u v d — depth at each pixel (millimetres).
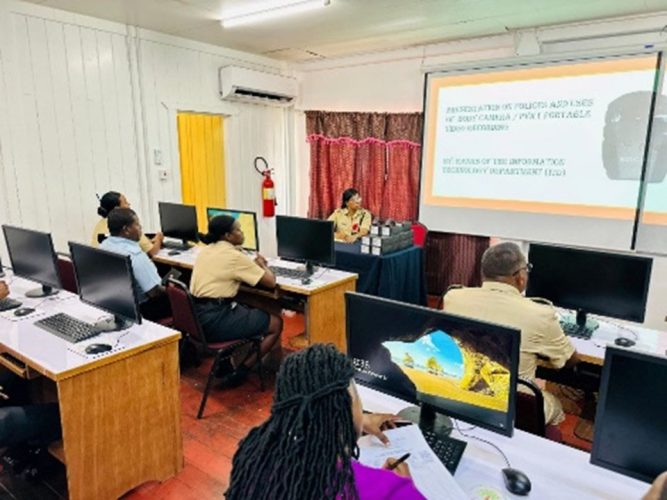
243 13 3633
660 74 3492
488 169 4344
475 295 1780
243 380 3135
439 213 4684
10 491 2064
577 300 2279
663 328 3766
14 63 3375
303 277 3205
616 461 1080
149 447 2029
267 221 5551
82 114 3797
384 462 1173
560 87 3906
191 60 4523
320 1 3355
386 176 5031
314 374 780
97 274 2145
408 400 1366
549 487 1145
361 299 1373
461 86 4383
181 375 3180
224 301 2877
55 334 2062
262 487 739
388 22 3859
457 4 3412
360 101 5199
